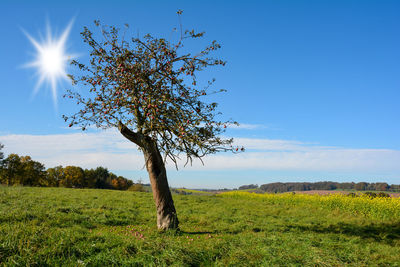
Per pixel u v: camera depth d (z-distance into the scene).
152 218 11.98
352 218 15.77
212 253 6.48
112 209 13.40
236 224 11.72
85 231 7.83
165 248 6.46
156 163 9.52
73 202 14.65
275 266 5.79
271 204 23.52
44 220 8.80
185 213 14.83
